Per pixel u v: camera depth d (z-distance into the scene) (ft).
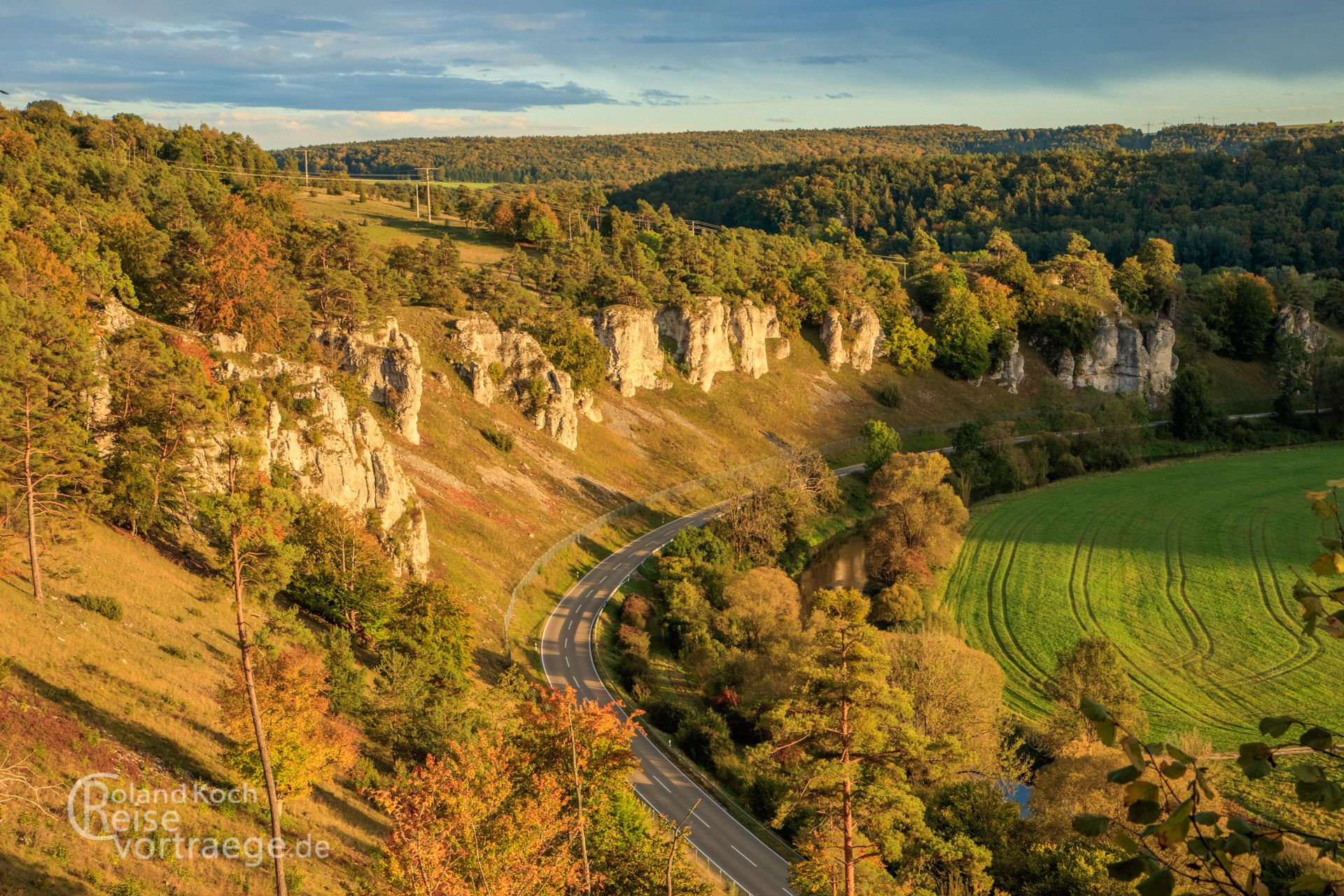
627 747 146.72
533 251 639.76
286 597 242.17
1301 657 293.43
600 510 406.21
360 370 361.51
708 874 172.45
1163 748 22.82
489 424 408.46
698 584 339.36
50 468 186.91
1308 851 154.20
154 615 192.85
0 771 106.93
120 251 341.41
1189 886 90.12
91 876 112.78
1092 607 339.16
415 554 293.84
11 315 202.39
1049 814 175.32
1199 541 400.47
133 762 138.82
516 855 117.50
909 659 227.61
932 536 365.61
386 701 194.08
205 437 243.60
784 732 130.41
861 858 125.90
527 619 310.86
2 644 150.41
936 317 640.58
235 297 309.63
